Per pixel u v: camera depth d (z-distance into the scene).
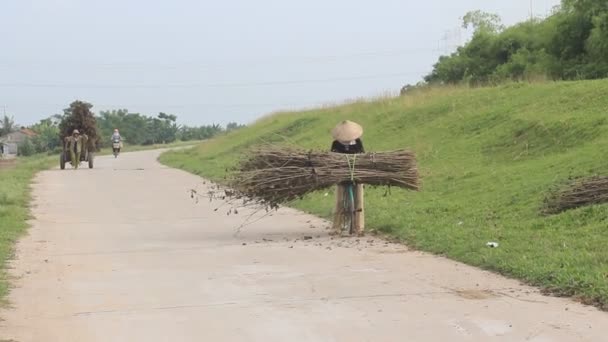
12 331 6.58
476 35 43.44
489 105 23.72
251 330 6.54
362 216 12.16
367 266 9.38
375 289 8.03
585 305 7.06
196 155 37.94
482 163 17.92
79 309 7.38
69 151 31.05
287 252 10.61
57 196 19.27
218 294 7.98
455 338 6.18
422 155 20.66
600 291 7.18
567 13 34.94
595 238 9.27
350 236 11.97
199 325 6.74
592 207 10.60
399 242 11.20
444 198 14.60
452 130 22.41
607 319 6.57
